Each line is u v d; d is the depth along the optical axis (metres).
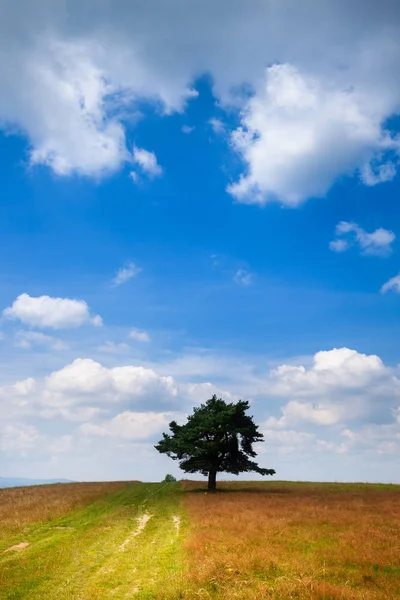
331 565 17.23
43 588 14.33
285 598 13.06
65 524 29.02
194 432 55.50
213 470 55.53
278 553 18.86
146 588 14.55
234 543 20.89
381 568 16.84
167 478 84.12
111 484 70.00
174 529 26.95
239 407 56.34
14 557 19.06
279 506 37.22
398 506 37.12
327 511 33.34
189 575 15.27
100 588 14.38
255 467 55.69
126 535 24.61
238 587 14.32
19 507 37.81
